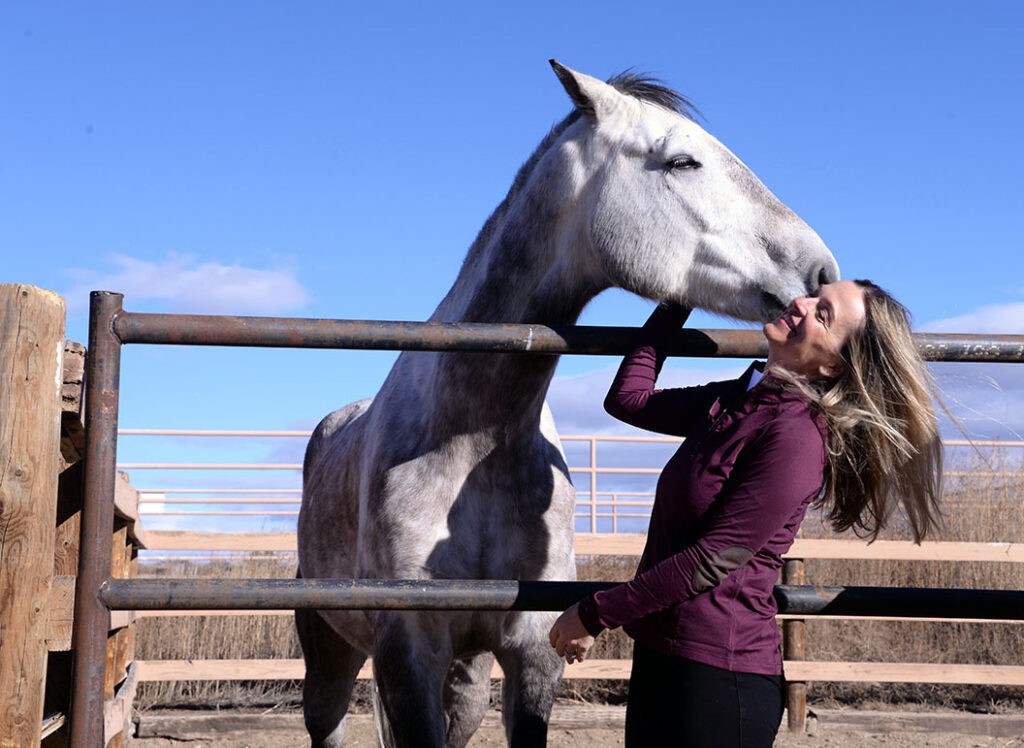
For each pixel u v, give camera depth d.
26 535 1.88
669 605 1.76
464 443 2.63
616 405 2.17
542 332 2.07
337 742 4.02
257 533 7.12
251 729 6.65
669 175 2.49
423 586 1.89
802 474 1.77
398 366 3.00
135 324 1.89
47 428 1.91
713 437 1.88
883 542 6.72
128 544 4.39
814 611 1.94
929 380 1.89
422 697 2.58
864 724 6.75
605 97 2.59
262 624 7.63
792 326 1.92
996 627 7.86
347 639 3.47
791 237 2.43
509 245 2.72
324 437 3.83
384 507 2.69
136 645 7.47
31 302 1.91
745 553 1.76
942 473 1.92
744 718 1.79
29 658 1.87
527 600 1.90
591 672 6.76
